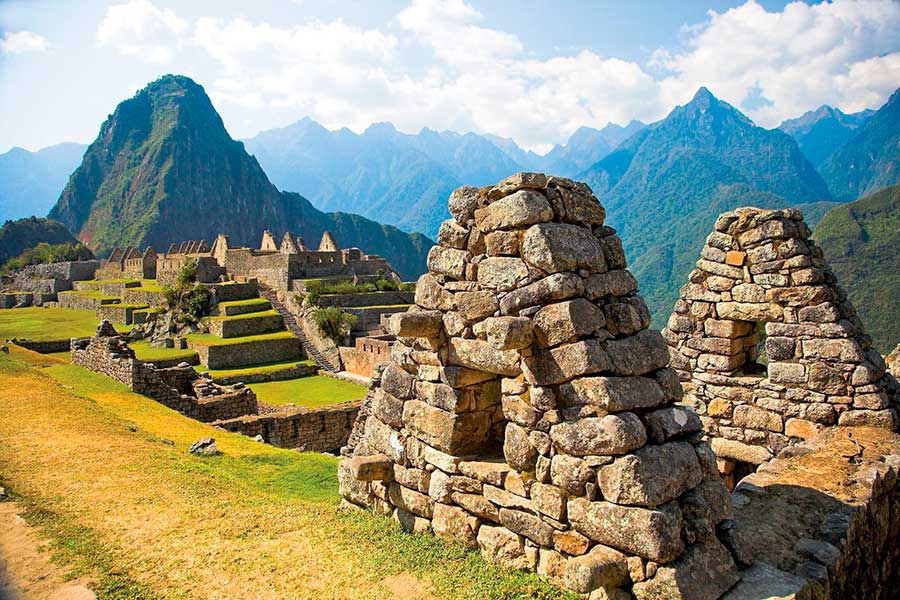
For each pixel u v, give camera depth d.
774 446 11.98
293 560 7.89
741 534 6.67
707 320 13.08
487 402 8.25
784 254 11.95
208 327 68.94
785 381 11.89
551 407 6.75
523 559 6.97
